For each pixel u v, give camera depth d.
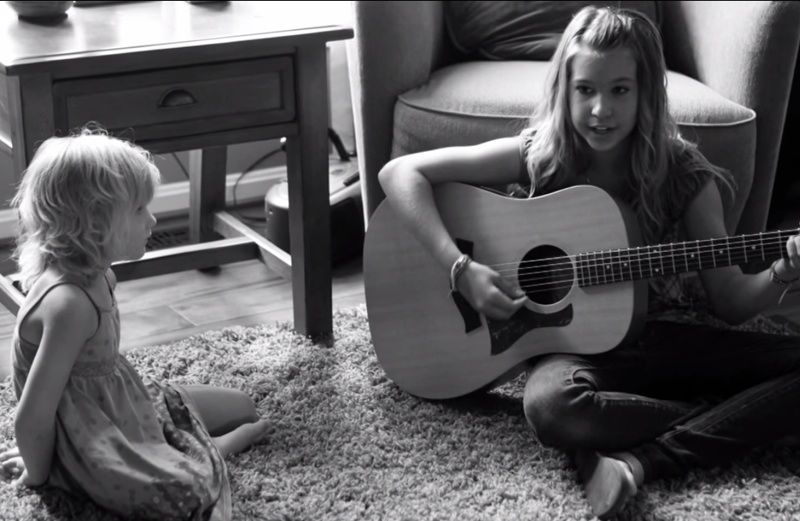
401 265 1.83
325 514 1.53
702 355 1.74
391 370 1.86
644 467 1.57
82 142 1.48
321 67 1.94
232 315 2.24
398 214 1.80
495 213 1.78
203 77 1.83
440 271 1.81
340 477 1.62
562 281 1.73
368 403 1.84
